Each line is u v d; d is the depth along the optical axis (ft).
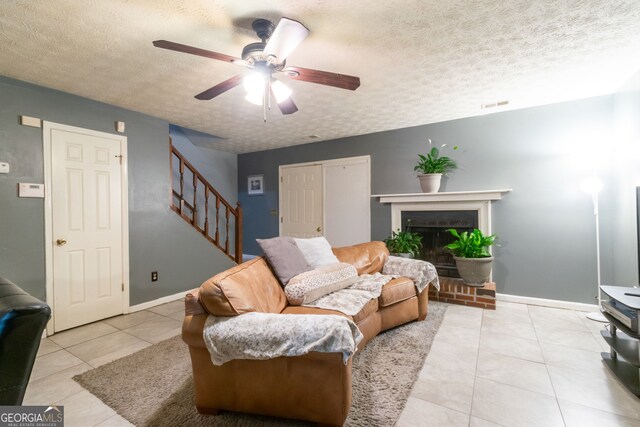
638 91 7.95
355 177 14.69
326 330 4.38
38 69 7.68
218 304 4.92
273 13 5.56
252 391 4.97
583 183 9.23
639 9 5.47
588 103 9.85
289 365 4.78
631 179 8.41
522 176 10.93
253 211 18.67
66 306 9.09
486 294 10.48
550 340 7.94
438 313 10.07
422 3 5.31
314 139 15.46
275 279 7.26
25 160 8.39
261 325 4.65
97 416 5.22
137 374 6.54
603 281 9.81
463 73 8.07
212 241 14.01
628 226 8.63
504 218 11.27
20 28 5.92
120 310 10.41
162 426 4.98
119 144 10.46
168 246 12.07
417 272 9.38
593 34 6.28
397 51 6.94
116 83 8.57
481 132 11.62
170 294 12.09
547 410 5.26
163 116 11.59
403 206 13.25
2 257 8.02
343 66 7.64
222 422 5.06
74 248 9.31
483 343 7.82
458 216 12.34
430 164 11.90
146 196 11.32
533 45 6.71
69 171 9.24
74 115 9.36
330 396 4.65
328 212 15.56
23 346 2.75
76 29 6.00
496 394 5.72
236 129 13.52
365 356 7.17
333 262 8.71
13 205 8.18
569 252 10.27
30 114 8.48
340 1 5.24
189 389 6.00
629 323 5.80
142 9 5.41
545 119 10.51
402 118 11.96
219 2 5.24
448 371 6.52
